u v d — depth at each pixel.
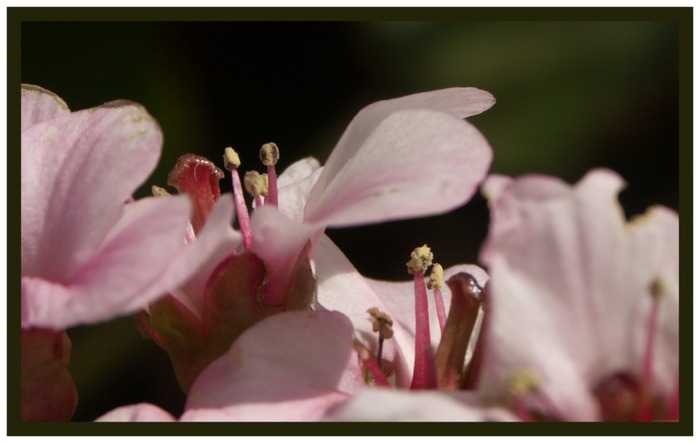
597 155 0.26
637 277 0.18
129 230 0.18
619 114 0.26
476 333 0.20
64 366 0.19
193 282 0.19
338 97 0.26
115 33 0.26
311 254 0.20
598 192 0.18
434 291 0.20
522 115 0.26
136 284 0.18
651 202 0.26
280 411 0.18
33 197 0.19
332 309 0.20
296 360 0.19
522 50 0.26
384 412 0.17
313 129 0.26
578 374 0.18
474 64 0.26
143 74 0.26
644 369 0.18
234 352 0.19
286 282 0.19
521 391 0.17
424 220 0.26
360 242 0.26
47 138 0.19
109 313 0.18
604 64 0.26
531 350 0.17
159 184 0.26
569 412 0.18
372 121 0.19
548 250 0.18
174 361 0.19
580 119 0.26
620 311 0.18
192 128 0.26
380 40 0.26
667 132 0.26
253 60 0.26
